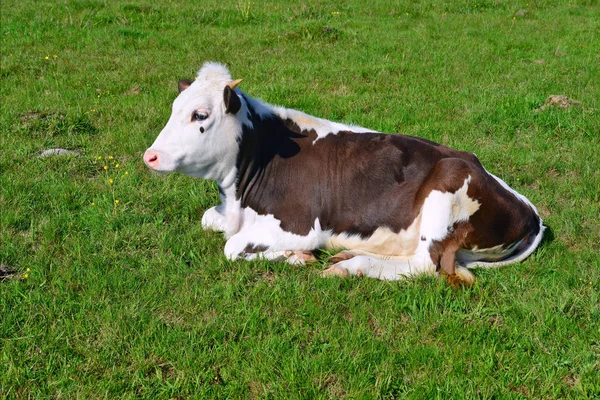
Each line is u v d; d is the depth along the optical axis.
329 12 14.79
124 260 5.04
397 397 3.71
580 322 4.30
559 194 6.20
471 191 4.68
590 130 7.62
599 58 11.18
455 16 14.80
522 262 5.08
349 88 9.56
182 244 5.27
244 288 4.62
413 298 4.50
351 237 5.02
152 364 3.87
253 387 3.75
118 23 13.46
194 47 11.83
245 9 14.19
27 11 13.88
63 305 4.37
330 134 5.14
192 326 4.21
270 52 11.59
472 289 4.65
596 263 4.97
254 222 5.14
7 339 4.04
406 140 5.05
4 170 6.67
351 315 4.41
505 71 10.49
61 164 6.80
